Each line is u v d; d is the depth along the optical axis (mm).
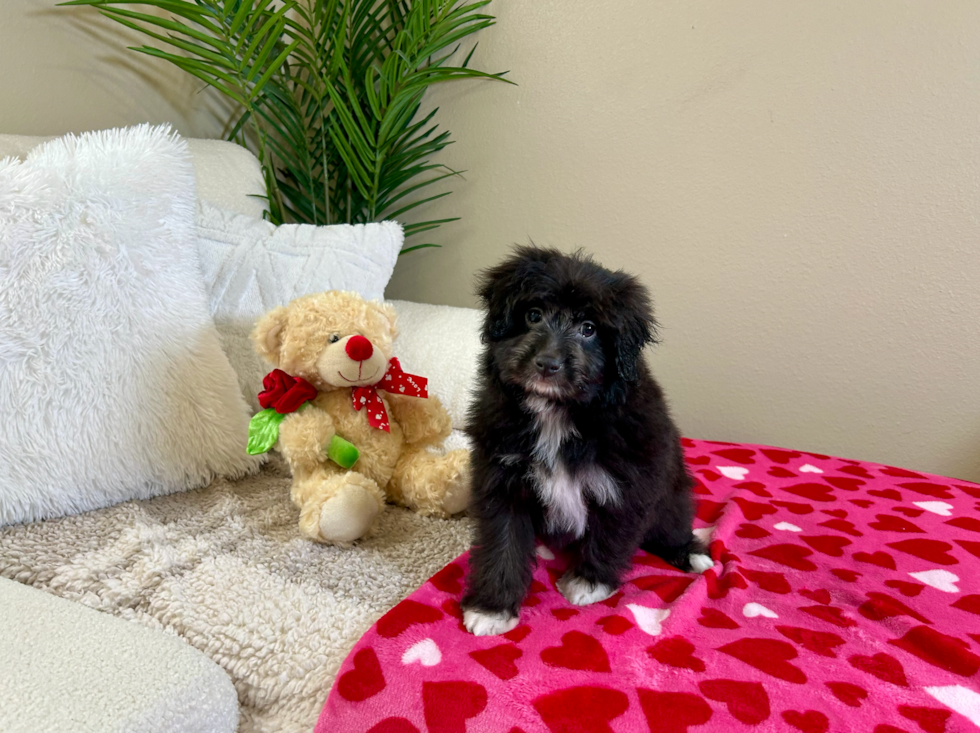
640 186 2047
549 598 1161
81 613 872
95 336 1282
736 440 2074
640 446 1102
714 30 1825
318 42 2064
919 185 1656
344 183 2457
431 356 1766
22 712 674
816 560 1318
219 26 2115
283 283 1667
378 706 843
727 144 1881
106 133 1358
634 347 1082
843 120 1711
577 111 2102
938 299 1691
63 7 1770
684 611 1088
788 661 975
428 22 1937
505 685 888
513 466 1116
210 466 1461
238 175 1953
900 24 1597
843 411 1883
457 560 1222
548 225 2248
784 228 1852
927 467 1801
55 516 1274
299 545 1233
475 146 2342
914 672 963
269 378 1374
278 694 922
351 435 1400
